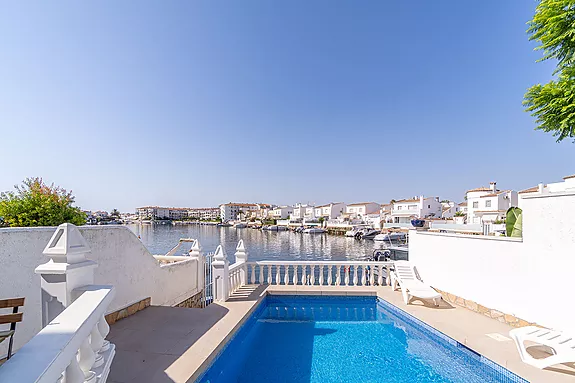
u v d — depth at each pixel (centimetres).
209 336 519
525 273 576
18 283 415
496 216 4531
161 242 4944
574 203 492
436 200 6894
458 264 748
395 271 893
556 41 667
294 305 887
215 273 771
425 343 627
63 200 736
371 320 778
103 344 298
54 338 184
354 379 491
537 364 441
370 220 7606
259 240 5938
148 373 392
